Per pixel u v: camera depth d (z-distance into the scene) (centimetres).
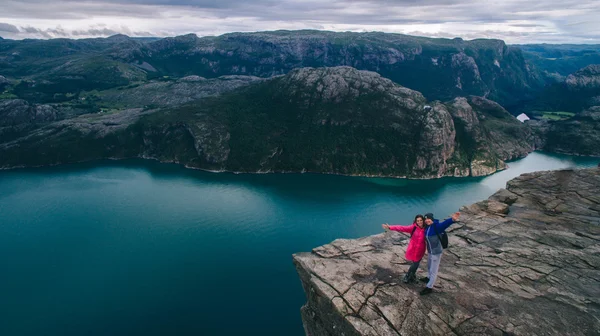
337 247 2930
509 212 3734
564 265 2548
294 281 9069
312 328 2600
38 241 11225
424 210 14262
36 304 8031
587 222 3356
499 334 1875
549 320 1958
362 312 2131
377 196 15938
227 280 9075
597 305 2084
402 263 2608
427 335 1933
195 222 12781
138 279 9088
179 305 8012
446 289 2255
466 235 3164
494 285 2303
